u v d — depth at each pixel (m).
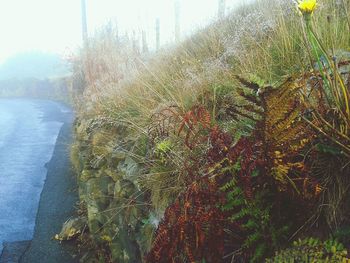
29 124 14.50
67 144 9.03
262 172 1.59
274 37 3.49
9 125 14.66
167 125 3.01
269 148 1.51
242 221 1.70
